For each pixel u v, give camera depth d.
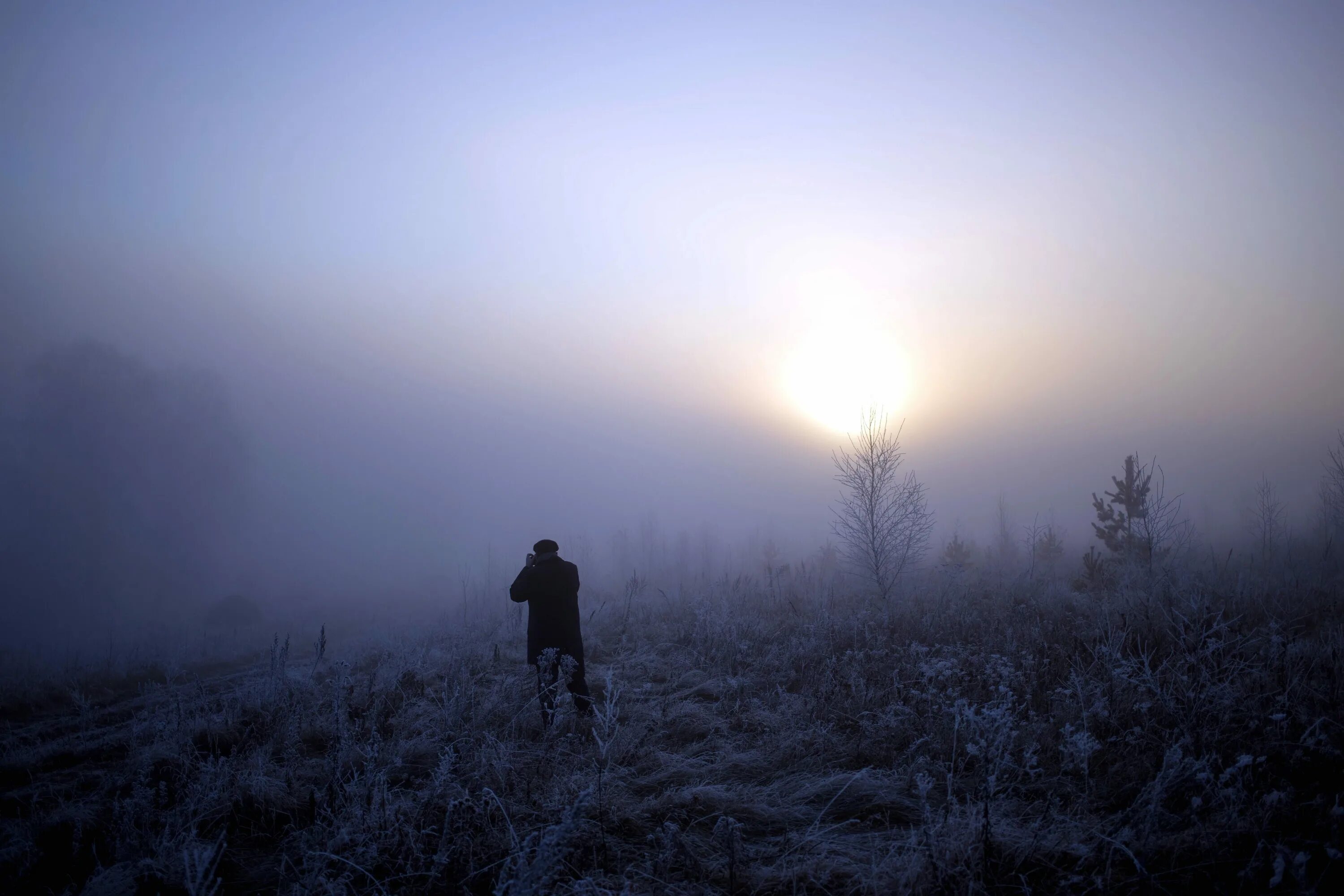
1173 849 3.22
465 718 5.84
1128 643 6.17
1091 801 3.84
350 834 3.79
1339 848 3.04
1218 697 4.69
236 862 3.92
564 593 6.67
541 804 4.19
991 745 4.19
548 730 5.60
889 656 7.07
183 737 6.03
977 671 6.06
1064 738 4.48
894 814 4.03
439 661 8.99
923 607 9.73
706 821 4.07
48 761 6.35
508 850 3.58
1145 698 4.90
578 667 6.40
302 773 5.09
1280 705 4.49
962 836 3.40
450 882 3.39
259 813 4.52
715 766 4.87
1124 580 10.60
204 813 4.35
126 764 5.67
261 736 6.07
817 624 8.67
